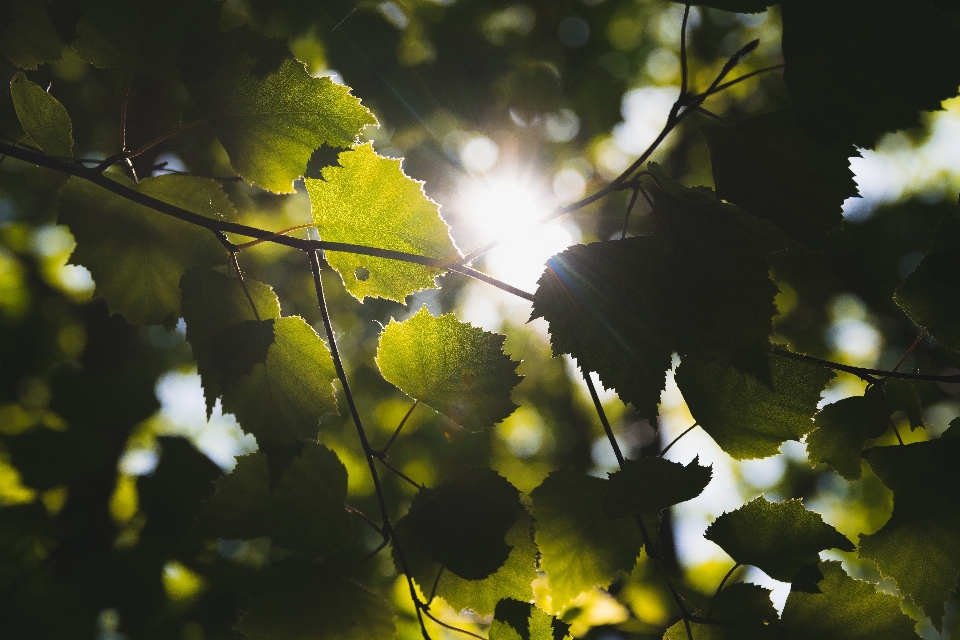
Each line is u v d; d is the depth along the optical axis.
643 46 2.51
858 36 0.62
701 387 0.67
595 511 0.70
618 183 0.65
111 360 1.25
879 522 2.57
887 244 3.09
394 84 1.58
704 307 0.64
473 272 0.66
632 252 0.65
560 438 3.35
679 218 0.64
